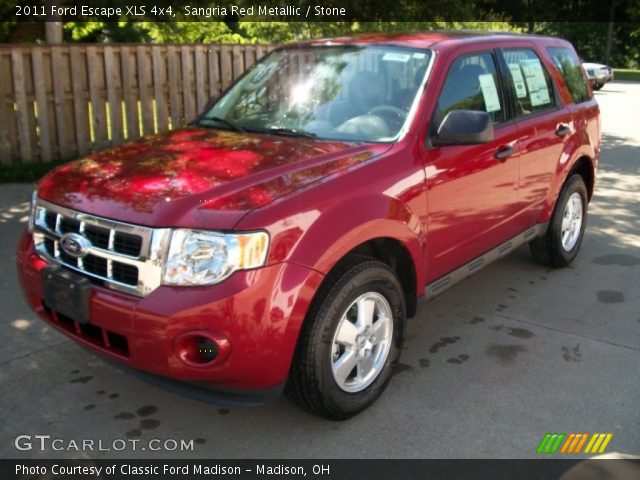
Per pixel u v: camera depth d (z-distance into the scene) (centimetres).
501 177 452
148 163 354
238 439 335
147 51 953
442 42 438
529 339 448
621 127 1513
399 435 339
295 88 442
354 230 324
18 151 866
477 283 550
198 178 327
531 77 510
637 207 801
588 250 641
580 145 557
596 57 4866
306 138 395
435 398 373
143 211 303
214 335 289
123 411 358
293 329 303
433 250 395
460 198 410
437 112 401
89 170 354
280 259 298
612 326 470
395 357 371
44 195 351
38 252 349
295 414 358
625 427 347
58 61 871
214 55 1029
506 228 477
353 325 341
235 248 290
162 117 989
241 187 317
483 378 396
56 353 416
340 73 434
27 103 857
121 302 300
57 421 347
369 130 392
